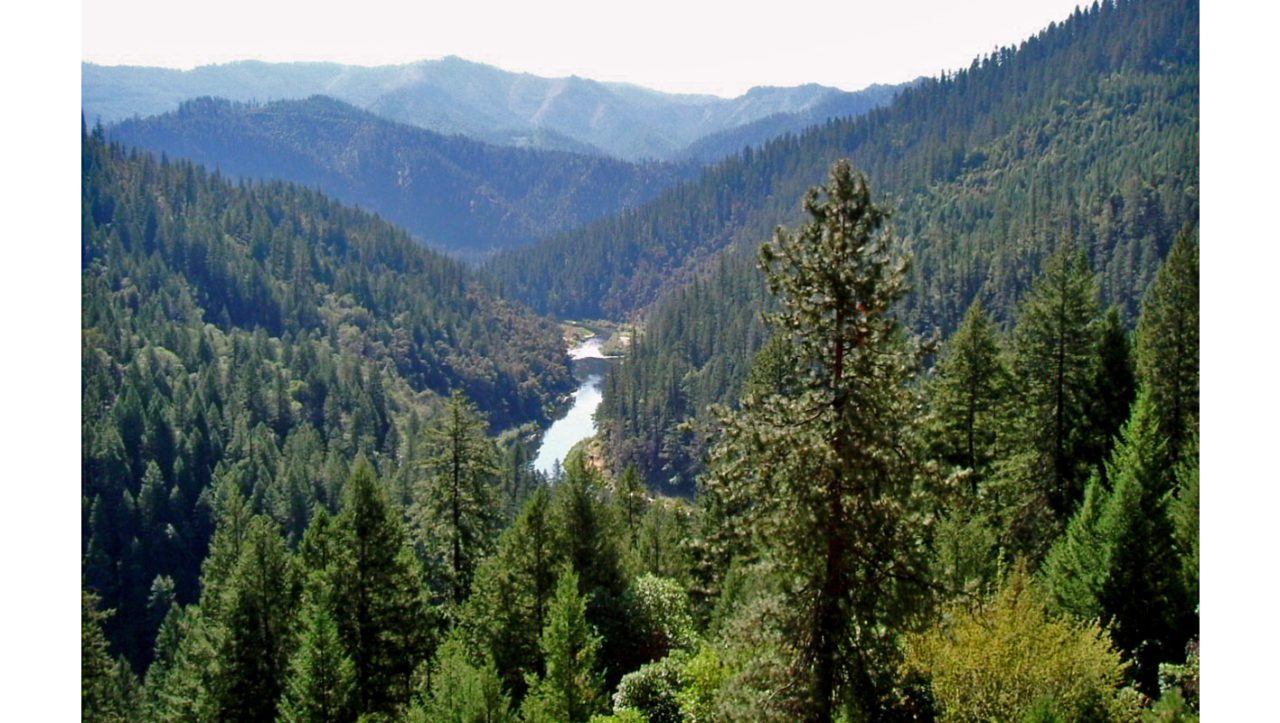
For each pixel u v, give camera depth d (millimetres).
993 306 144000
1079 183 172750
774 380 36031
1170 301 37062
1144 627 24016
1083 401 34312
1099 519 25953
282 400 140125
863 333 15812
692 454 131375
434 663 35094
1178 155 154375
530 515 35594
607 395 155250
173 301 177375
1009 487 34062
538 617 35312
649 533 49875
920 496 16297
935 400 34438
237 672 34188
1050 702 15742
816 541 15766
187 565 96750
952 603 16438
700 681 23328
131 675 63531
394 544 33500
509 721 24797
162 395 124375
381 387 162125
